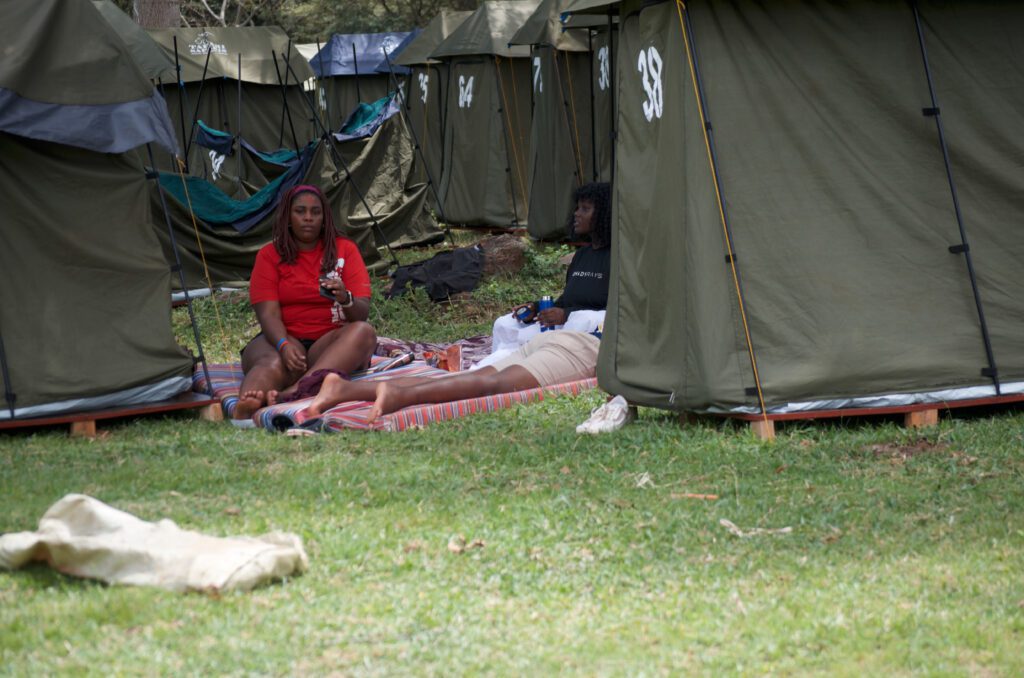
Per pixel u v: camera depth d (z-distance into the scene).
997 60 17.50
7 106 17.27
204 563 11.19
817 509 13.63
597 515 13.48
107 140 17.94
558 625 10.46
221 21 79.50
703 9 16.66
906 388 17.23
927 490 14.23
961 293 17.44
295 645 9.95
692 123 16.70
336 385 18.62
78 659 9.67
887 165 17.19
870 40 17.06
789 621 10.43
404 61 50.34
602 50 39.03
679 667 9.62
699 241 16.72
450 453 16.47
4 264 17.83
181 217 32.44
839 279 17.05
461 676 9.46
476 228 47.09
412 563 11.90
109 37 18.36
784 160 16.92
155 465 15.94
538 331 22.77
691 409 17.16
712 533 12.87
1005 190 17.56
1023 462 15.30
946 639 10.07
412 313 30.48
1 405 17.72
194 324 19.83
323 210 20.53
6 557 11.64
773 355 16.92
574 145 41.56
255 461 16.27
